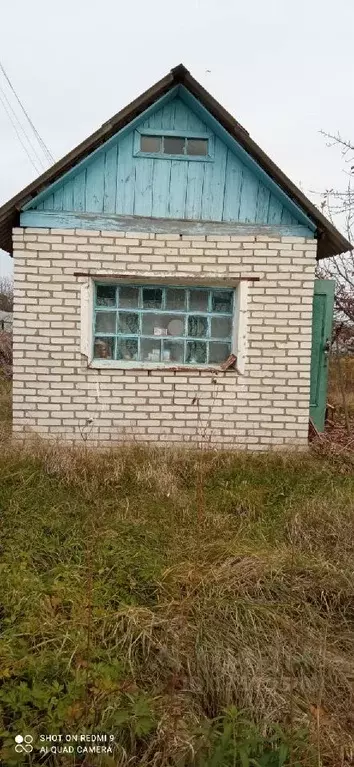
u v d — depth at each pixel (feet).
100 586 9.12
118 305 17.87
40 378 17.28
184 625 8.19
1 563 9.56
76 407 17.48
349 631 8.57
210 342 18.30
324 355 19.30
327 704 7.02
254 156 16.62
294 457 16.79
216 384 17.76
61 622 8.07
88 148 16.22
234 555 10.40
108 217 16.92
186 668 7.45
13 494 12.93
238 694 6.95
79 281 17.02
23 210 16.58
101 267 17.03
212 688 7.07
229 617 8.45
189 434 17.83
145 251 17.10
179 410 17.78
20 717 6.29
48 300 17.02
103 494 13.62
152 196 17.04
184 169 17.04
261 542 11.32
